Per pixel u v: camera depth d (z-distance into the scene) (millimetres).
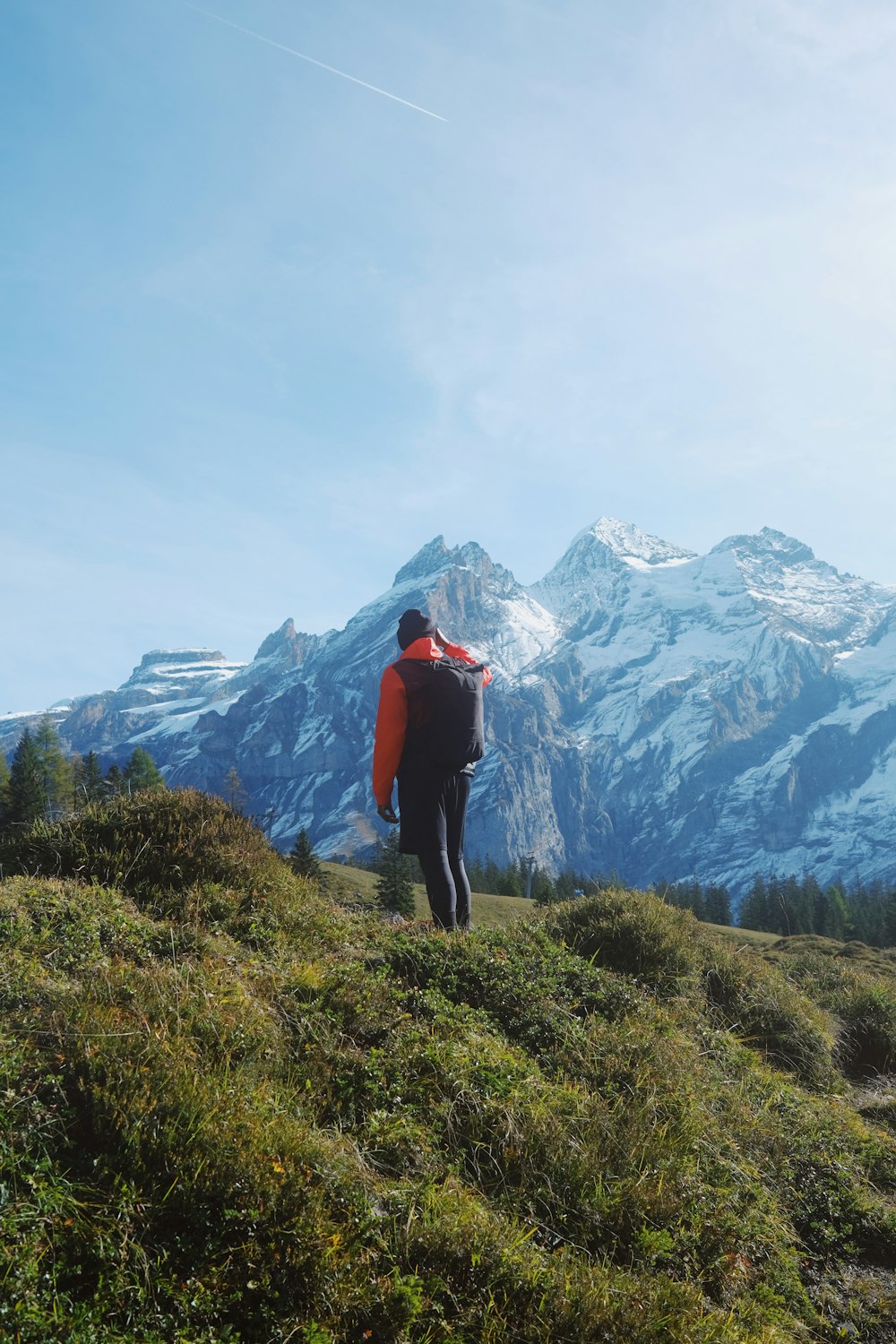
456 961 6238
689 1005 7105
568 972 6645
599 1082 5207
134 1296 2812
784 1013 7469
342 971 5508
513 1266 3395
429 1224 3467
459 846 7645
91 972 4504
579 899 8742
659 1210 4141
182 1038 4035
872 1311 4195
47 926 4992
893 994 8984
